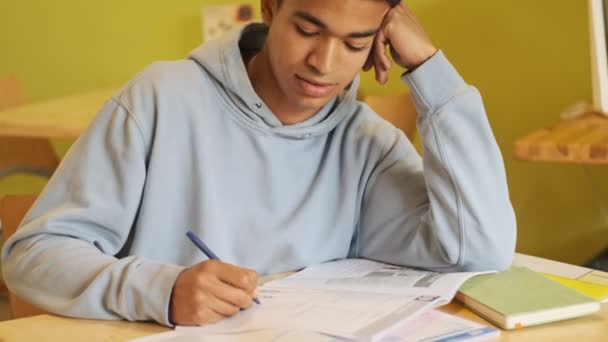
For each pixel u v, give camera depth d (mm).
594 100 2055
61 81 3109
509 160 2586
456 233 1153
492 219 1157
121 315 945
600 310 988
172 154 1158
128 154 1116
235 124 1212
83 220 1079
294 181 1243
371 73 2688
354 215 1278
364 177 1286
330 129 1280
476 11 2549
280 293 1029
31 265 1024
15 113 2479
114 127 1130
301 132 1239
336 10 1014
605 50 2018
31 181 3098
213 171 1178
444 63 1169
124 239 1133
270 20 1182
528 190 2590
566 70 2469
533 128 2533
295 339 854
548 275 1148
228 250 1182
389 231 1246
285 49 1068
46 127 2312
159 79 1176
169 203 1157
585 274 1150
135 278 948
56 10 3078
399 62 1198
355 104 1331
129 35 3037
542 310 926
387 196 1263
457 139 1159
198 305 911
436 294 976
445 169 1157
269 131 1220
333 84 1088
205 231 1154
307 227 1227
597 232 2537
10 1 3100
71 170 1107
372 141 1298
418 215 1218
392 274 1124
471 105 1164
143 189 1146
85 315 955
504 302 957
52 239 1049
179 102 1173
